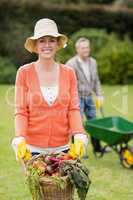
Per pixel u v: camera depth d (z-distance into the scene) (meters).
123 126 10.85
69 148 5.99
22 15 29.48
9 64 27.66
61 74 6.07
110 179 9.16
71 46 26.64
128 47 27.22
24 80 6.02
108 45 27.48
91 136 10.87
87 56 11.11
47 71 6.02
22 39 28.66
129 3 34.16
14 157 10.77
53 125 5.97
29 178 5.48
